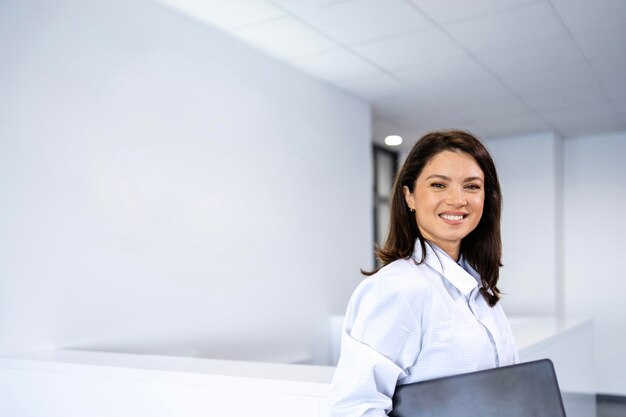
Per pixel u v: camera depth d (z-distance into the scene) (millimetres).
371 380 849
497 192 1059
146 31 2561
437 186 982
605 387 5191
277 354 3238
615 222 5289
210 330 2805
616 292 5223
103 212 2314
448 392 874
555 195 5266
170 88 2662
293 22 2844
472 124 5031
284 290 3336
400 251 1006
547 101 4293
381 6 2662
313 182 3652
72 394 1683
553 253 5203
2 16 2002
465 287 960
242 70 3111
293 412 1334
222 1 2609
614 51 3246
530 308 5262
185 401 1491
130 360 1733
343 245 3930
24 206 2035
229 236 2961
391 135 5469
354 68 3525
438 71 3592
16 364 1813
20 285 2006
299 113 3551
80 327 2199
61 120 2178
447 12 2725
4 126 1986
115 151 2383
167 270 2594
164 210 2594
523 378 917
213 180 2875
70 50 2230
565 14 2744
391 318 871
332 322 3701
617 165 5328
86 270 2236
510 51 3246
